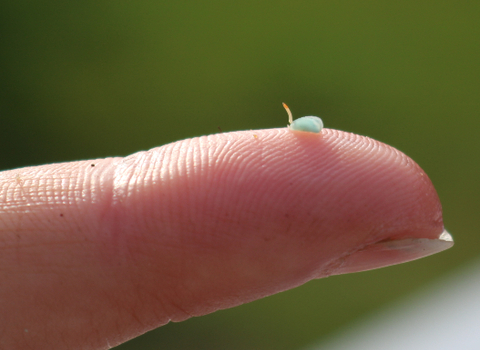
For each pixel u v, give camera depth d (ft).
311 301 0.53
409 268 0.55
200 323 0.51
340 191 0.35
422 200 0.36
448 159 0.62
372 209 0.35
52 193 0.36
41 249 0.35
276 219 0.35
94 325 0.36
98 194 0.36
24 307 0.35
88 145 0.62
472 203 0.60
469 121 0.63
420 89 0.64
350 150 0.36
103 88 0.64
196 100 0.63
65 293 0.36
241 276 0.36
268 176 0.36
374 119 0.63
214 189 0.36
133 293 0.36
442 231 0.36
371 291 0.53
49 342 0.36
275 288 0.36
